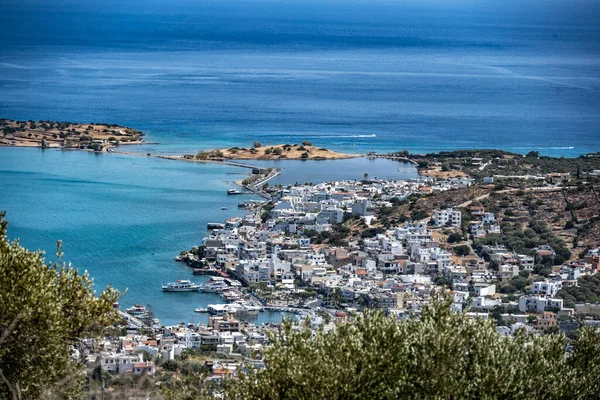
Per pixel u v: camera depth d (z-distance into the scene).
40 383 77.81
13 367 77.06
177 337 170.62
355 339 78.00
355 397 75.88
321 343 79.19
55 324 77.50
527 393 81.12
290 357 77.81
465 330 82.19
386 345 79.25
